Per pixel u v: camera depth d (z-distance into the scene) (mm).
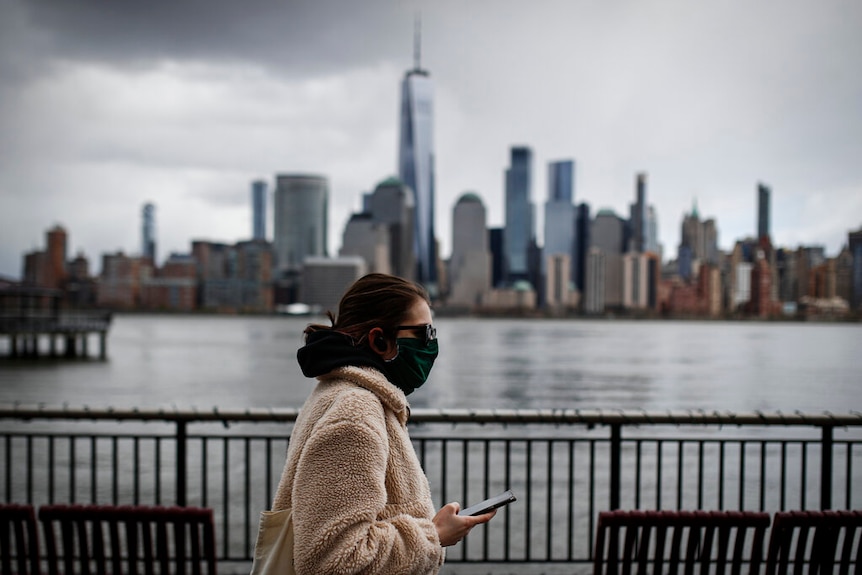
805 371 67812
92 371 64688
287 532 2082
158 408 5320
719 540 3396
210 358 83188
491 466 19234
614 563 3445
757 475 17406
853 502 14617
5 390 49062
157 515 3322
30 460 6441
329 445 1977
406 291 2264
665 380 59844
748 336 176625
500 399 45250
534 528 13195
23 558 3383
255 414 5320
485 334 192625
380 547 1925
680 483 5941
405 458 2137
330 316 2354
